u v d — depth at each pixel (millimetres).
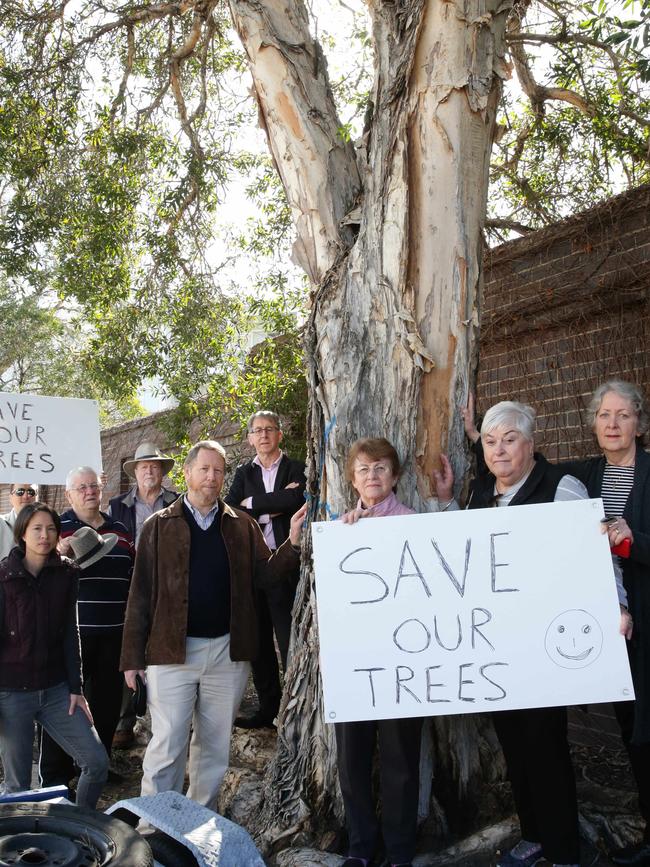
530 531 3012
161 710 3816
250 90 4348
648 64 4023
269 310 8445
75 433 5938
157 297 8625
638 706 3127
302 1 4324
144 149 8086
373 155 3801
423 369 3594
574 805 3109
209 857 2162
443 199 3625
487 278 6848
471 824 3584
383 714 2965
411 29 3680
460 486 3652
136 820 2463
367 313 3730
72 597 4016
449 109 3611
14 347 20734
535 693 2934
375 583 3041
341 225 4031
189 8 7211
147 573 3986
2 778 4742
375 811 3418
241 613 3969
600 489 3516
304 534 3939
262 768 4598
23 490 5629
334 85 7848
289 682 3916
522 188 8195
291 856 3418
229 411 8672
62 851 1666
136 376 8500
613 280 5750
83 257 8211
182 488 8844
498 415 3193
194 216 8398
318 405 3891
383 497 3295
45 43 7867
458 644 2984
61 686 3951
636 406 3469
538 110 7617
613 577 2957
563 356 6184
